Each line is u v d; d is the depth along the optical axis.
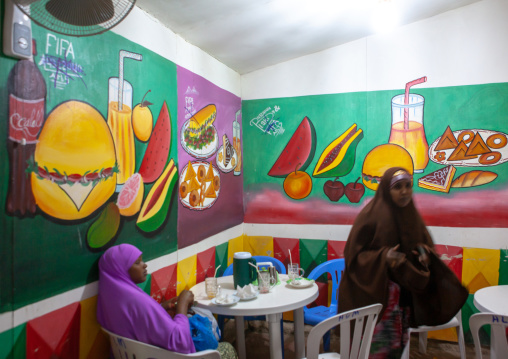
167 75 2.36
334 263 2.96
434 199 3.03
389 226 2.36
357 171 3.21
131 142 2.03
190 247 2.64
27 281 1.43
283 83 3.40
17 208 1.39
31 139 1.44
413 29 3.05
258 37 2.77
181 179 2.53
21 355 1.41
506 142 2.86
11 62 1.37
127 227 2.00
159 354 1.60
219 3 2.17
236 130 3.42
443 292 2.35
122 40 1.95
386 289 2.28
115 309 1.70
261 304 2.10
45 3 1.28
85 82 1.71
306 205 3.35
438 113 3.01
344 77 3.24
